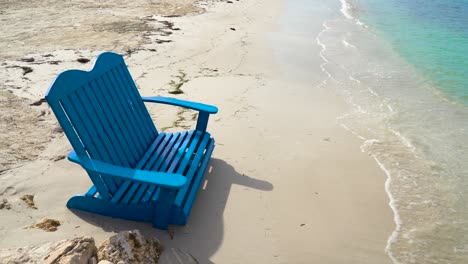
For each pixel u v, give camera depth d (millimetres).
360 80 7438
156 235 3012
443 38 10992
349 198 3744
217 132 4891
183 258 2789
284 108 5828
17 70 6352
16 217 3029
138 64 7258
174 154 3715
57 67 6625
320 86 6965
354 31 11758
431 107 6223
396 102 6387
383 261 2971
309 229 3254
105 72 3561
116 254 2451
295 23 12594
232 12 13609
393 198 3805
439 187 4051
